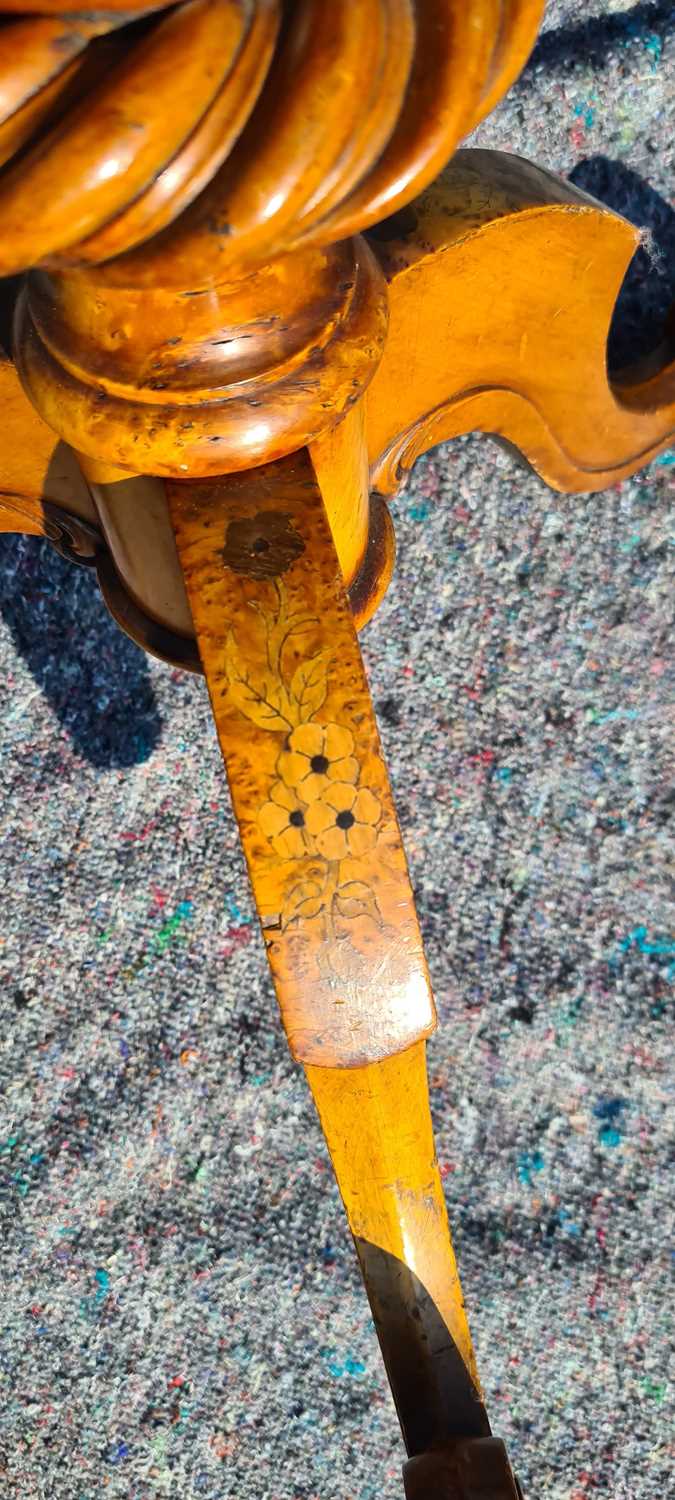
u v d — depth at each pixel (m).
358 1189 0.52
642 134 0.76
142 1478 0.81
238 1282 0.81
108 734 0.83
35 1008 0.83
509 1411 0.80
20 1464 0.81
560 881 0.82
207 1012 0.82
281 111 0.34
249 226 0.35
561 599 0.82
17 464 0.65
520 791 0.82
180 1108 0.82
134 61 0.32
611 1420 0.79
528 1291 0.80
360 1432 0.80
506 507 0.81
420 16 0.35
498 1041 0.81
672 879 0.81
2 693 0.83
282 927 0.48
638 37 0.74
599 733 0.82
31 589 0.82
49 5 0.31
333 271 0.47
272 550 0.49
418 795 0.82
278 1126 0.82
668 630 0.81
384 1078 0.49
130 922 0.83
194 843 0.83
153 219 0.35
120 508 0.56
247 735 0.48
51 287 0.46
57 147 0.32
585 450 0.75
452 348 0.65
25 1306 0.82
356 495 0.59
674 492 0.81
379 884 0.48
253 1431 0.80
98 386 0.46
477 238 0.58
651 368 0.76
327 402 0.47
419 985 0.48
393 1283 0.52
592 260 0.63
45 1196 0.82
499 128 0.76
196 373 0.45
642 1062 0.81
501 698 0.82
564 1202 0.80
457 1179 0.81
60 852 0.83
